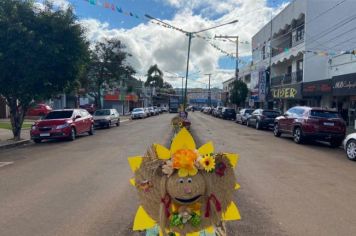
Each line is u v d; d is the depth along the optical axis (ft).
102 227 17.97
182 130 11.19
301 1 108.78
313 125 55.98
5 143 55.11
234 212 11.62
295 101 121.08
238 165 35.86
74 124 63.16
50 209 21.02
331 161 40.57
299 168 34.88
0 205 21.95
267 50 146.51
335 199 23.53
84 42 61.72
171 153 11.02
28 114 133.59
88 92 130.72
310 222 18.89
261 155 43.21
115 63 118.62
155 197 10.85
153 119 146.61
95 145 53.62
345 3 99.81
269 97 132.57
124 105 226.17
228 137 66.28
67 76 61.41
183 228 10.70
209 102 341.82
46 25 57.00
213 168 10.55
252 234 16.98
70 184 27.35
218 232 11.34
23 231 17.57
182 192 10.28
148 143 55.06
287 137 69.77
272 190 25.66
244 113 114.21
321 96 100.22
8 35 53.62
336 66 92.84
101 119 92.58
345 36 98.43
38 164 37.14
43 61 56.24
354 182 28.96
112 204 21.93
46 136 59.26
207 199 10.69
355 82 71.56
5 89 58.65
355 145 41.93
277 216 19.75
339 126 55.72
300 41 110.01
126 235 16.85
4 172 32.91
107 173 31.45
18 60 55.01
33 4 56.70
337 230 17.76
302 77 108.99
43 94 61.46
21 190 25.67
